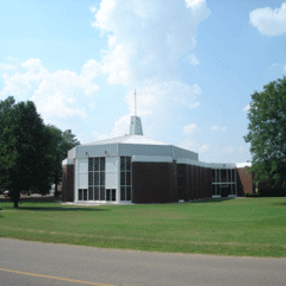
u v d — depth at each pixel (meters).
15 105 36.88
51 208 33.22
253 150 41.91
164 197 44.62
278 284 6.11
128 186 44.06
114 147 44.50
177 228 15.56
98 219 20.67
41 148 36.28
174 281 6.32
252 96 43.44
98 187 45.16
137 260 8.30
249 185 64.19
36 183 35.56
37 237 12.39
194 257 8.70
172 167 46.75
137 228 15.48
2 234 13.38
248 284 6.12
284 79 42.00
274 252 9.27
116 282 6.25
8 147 34.12
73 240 11.64
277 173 41.00
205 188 61.78
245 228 15.61
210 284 6.11
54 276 6.69
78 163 47.22
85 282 6.24
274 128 40.00
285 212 25.06
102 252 9.48
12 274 6.88
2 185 33.66
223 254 9.08
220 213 25.30
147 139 52.91
